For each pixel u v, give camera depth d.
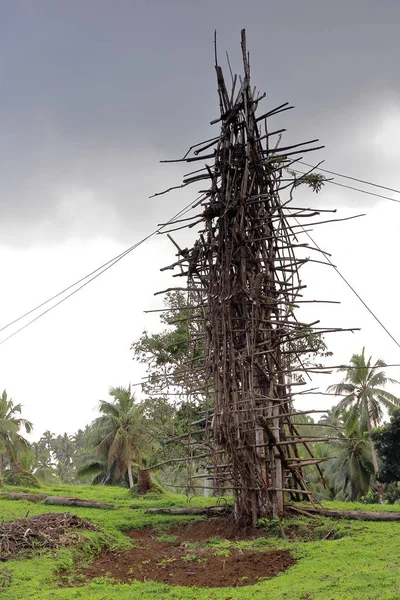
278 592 8.86
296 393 13.96
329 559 10.80
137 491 24.05
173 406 23.62
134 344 23.77
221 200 14.61
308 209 14.68
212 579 10.58
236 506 14.33
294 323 14.44
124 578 11.06
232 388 13.72
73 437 72.25
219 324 14.27
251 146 14.79
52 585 10.41
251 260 14.65
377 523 13.92
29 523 13.29
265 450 14.23
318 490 40.16
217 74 15.14
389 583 8.51
